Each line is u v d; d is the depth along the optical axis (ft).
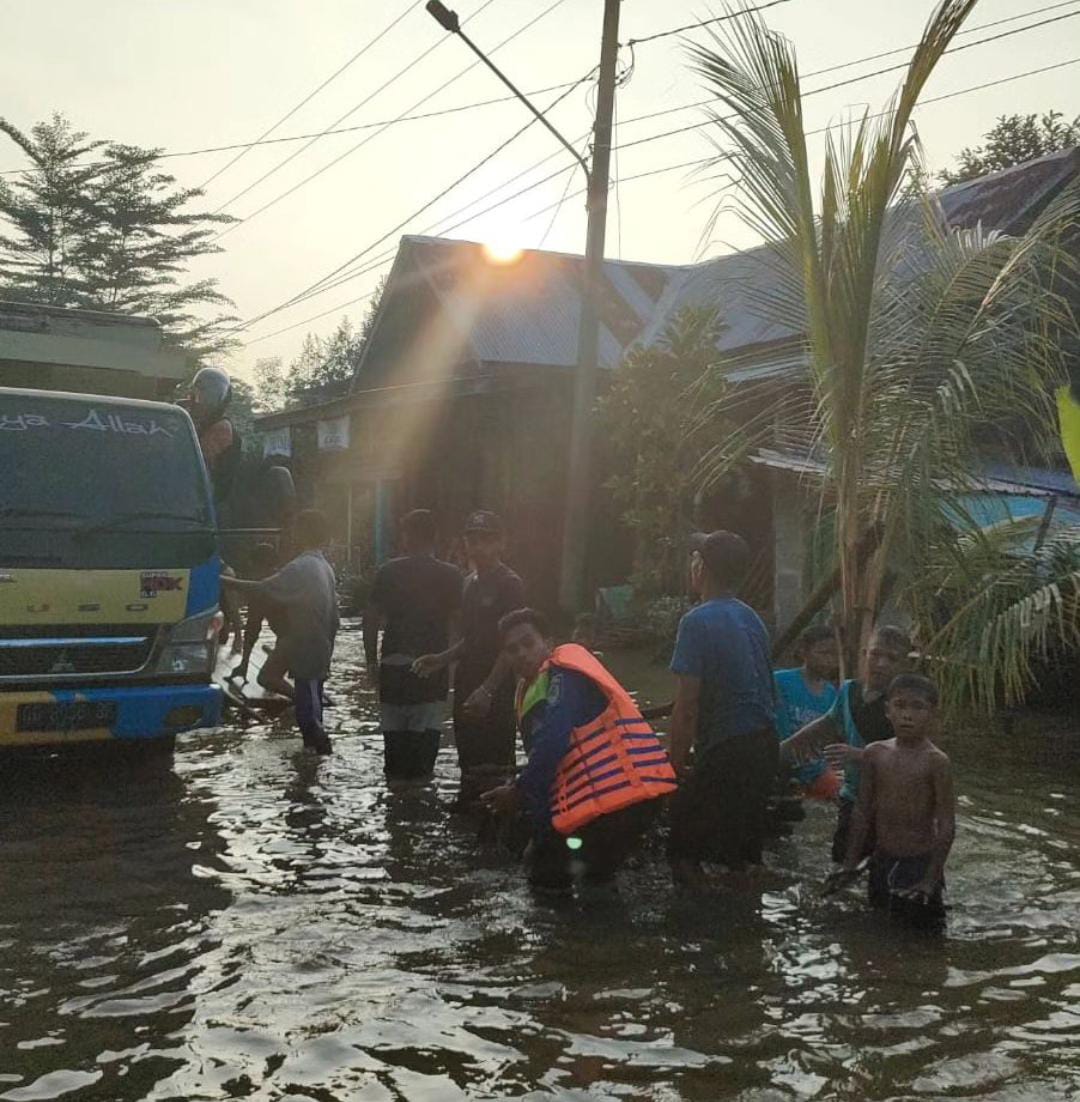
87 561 25.04
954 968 15.53
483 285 80.18
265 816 23.61
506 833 20.85
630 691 40.75
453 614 26.61
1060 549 29.12
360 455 95.35
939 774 17.31
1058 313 24.18
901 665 19.79
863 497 24.35
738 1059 12.86
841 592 25.32
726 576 19.90
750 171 23.34
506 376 65.62
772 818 22.15
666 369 51.55
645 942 16.57
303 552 29.66
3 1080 12.44
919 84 22.38
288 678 38.45
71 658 24.94
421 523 26.55
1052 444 26.76
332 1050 13.14
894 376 23.77
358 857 20.84
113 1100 12.01
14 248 158.10
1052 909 18.01
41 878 19.54
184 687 25.96
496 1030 13.65
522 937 16.81
